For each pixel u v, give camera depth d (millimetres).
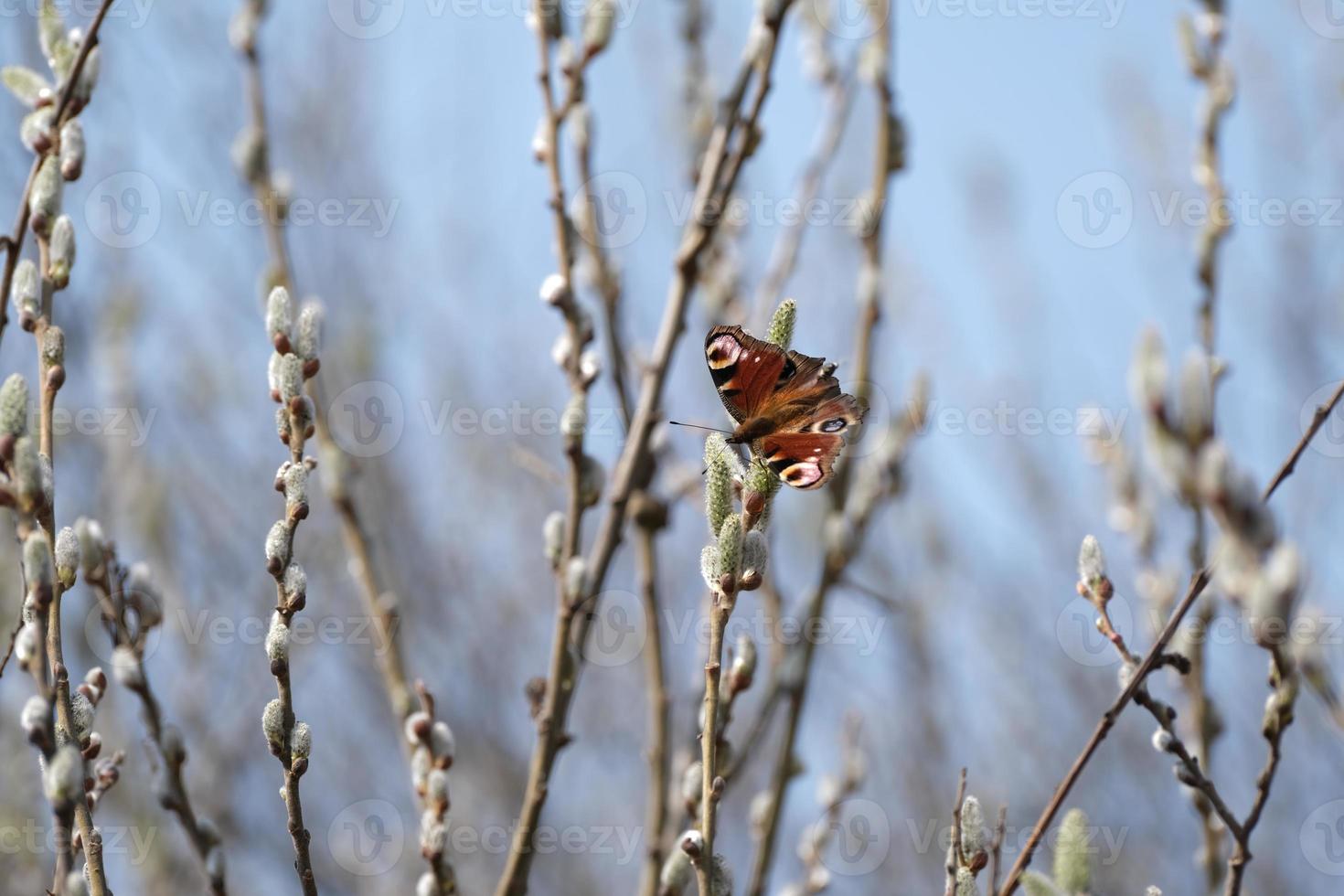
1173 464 2906
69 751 3859
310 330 4875
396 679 7195
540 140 7102
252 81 8289
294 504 4645
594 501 6598
